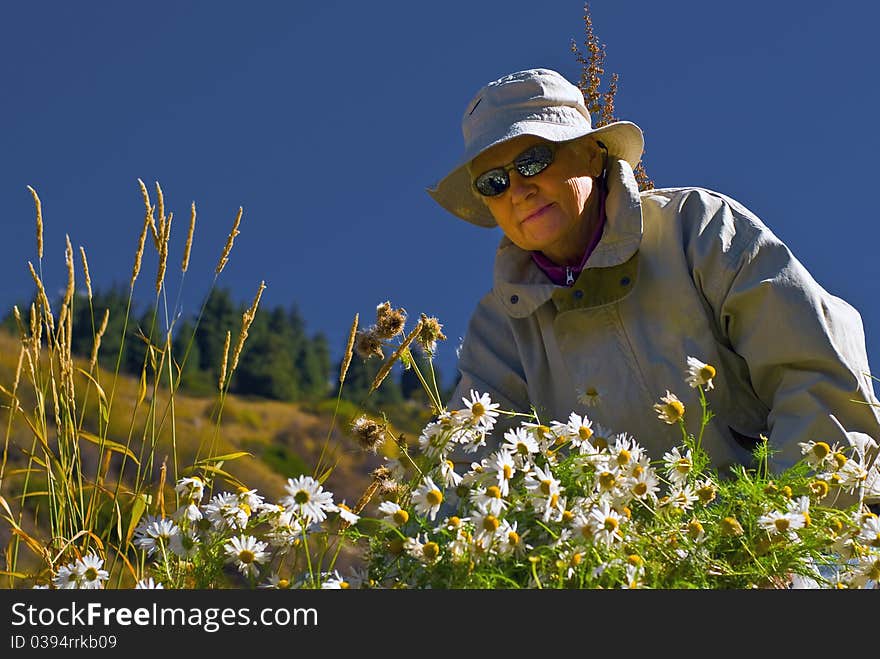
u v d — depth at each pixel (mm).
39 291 2004
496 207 2219
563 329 2178
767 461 1794
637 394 2094
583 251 2229
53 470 1973
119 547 1798
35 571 1845
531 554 1361
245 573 1501
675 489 1514
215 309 36844
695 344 2055
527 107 2203
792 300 1952
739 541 1462
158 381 2023
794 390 1910
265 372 36531
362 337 2180
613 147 2250
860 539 1436
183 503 1590
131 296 2059
